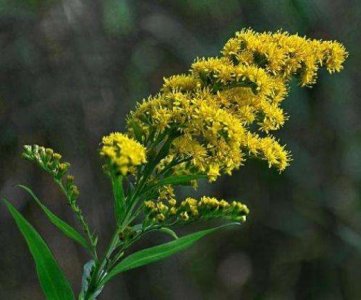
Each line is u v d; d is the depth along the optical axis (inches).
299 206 75.5
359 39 69.4
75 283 63.2
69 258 63.7
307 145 72.2
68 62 59.6
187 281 72.4
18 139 60.5
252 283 78.5
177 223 34.8
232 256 79.2
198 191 68.2
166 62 66.7
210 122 34.0
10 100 60.1
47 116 60.0
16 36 59.2
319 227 76.2
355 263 75.6
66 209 62.6
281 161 35.9
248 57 35.7
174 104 34.1
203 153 34.3
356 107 70.3
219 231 78.5
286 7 61.6
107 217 62.3
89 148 60.5
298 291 77.4
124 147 32.5
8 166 62.2
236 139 34.2
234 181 74.7
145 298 67.7
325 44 36.5
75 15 59.2
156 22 63.9
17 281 63.3
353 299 74.9
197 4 63.1
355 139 70.7
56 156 35.0
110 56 61.0
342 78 66.9
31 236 33.2
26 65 59.6
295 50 36.2
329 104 67.8
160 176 34.4
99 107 60.3
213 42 65.3
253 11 63.5
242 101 35.2
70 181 34.7
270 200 75.6
